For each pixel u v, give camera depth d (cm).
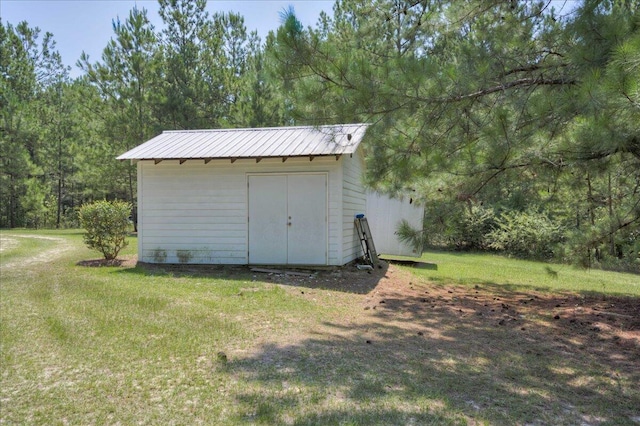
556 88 493
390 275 975
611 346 488
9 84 2744
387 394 331
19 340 437
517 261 1470
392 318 591
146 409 299
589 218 1171
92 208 1025
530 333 534
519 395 344
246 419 286
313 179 970
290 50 486
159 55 2127
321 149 939
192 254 1013
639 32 369
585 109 370
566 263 620
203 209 1010
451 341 488
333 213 963
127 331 471
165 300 626
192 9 2442
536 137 481
